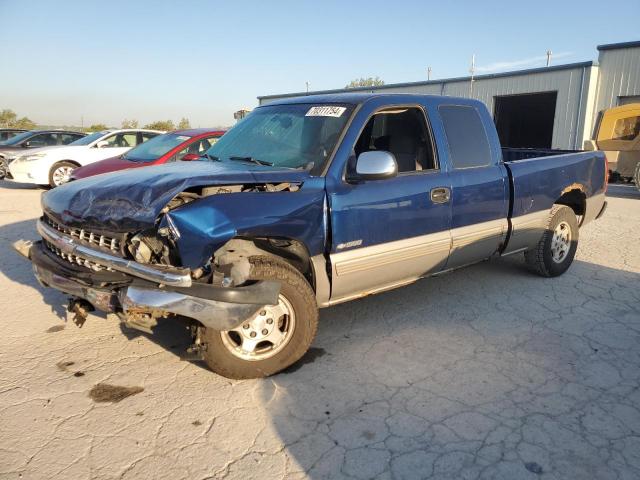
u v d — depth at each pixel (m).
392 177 3.68
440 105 4.54
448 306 4.97
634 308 4.96
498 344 4.16
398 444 2.91
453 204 4.43
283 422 3.10
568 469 2.72
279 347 3.58
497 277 5.88
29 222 8.81
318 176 3.66
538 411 3.24
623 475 2.68
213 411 3.20
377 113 4.11
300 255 3.66
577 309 4.93
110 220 3.19
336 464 2.74
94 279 3.26
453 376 3.66
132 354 3.90
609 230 8.66
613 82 21.28
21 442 2.86
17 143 16.62
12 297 5.06
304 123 4.18
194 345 3.42
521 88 23.88
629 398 3.39
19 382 3.49
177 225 3.03
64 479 2.59
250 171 3.55
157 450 2.83
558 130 22.84
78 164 13.05
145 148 9.57
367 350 4.04
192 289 3.06
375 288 4.13
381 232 3.94
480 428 3.06
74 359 3.81
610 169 15.21
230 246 3.41
